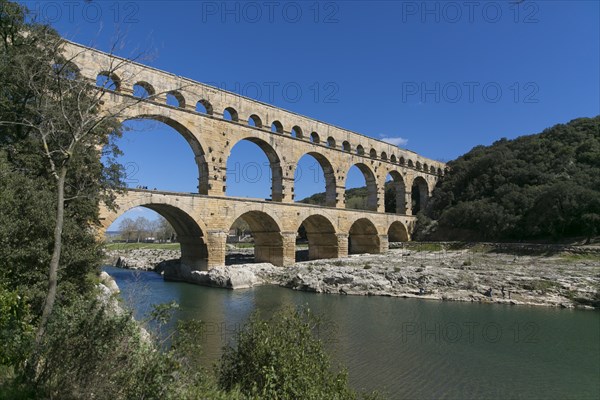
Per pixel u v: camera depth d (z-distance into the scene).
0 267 16.55
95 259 20.91
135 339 10.22
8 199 17.73
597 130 84.69
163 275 53.44
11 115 22.48
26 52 21.34
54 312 11.13
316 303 36.28
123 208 40.03
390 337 25.27
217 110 52.00
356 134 74.31
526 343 24.30
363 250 78.12
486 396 17.19
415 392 17.48
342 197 69.50
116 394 9.22
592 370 20.12
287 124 61.56
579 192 62.81
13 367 10.70
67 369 9.57
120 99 41.72
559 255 56.31
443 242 74.94
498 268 47.53
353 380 18.58
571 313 32.25
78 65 38.88
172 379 9.77
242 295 40.50
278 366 11.47
